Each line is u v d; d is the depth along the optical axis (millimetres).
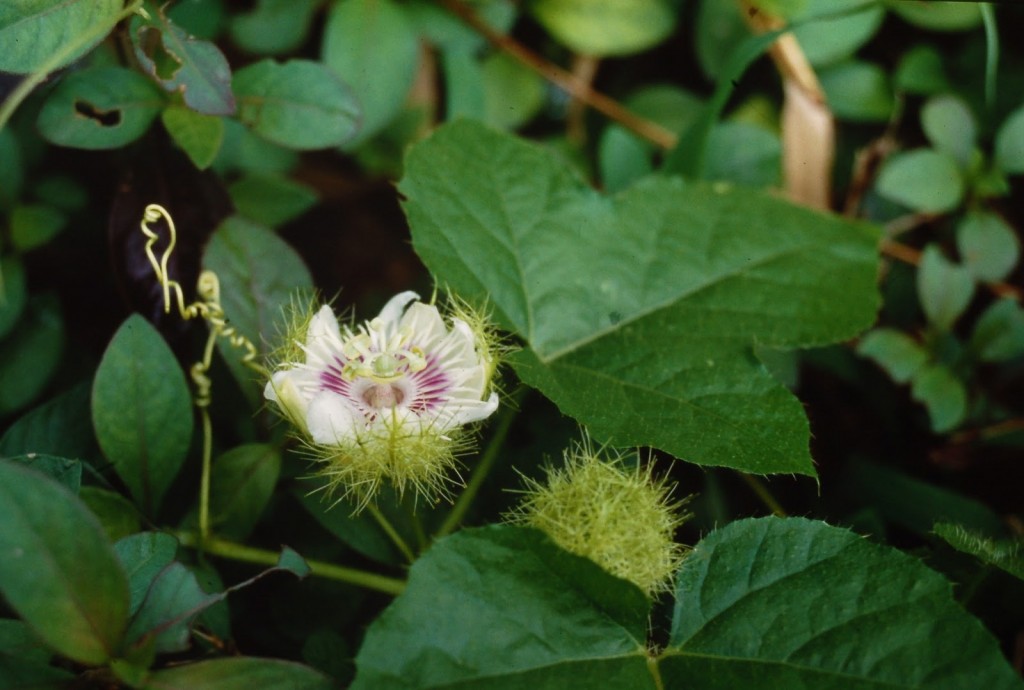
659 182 558
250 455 534
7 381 554
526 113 619
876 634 497
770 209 557
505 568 497
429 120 614
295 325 528
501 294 545
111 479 536
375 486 518
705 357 542
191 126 545
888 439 601
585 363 542
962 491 595
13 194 563
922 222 617
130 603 495
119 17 529
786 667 498
